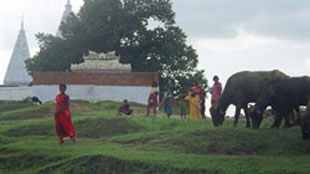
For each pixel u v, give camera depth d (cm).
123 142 1636
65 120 1638
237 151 1425
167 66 5212
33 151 1484
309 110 1432
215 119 1845
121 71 3997
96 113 2614
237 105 1792
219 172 1166
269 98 1670
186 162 1245
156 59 5194
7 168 1423
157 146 1506
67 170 1291
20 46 8144
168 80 5128
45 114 2706
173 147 1486
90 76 3788
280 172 1129
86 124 2034
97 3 5175
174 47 5244
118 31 5228
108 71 3991
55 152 1459
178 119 2070
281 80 1669
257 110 1678
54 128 2020
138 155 1329
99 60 4019
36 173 1327
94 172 1267
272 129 1631
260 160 1241
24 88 4238
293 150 1390
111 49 5172
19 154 1473
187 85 5178
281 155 1363
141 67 5134
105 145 1569
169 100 2262
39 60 5175
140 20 5306
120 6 5275
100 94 3738
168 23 5434
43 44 5259
